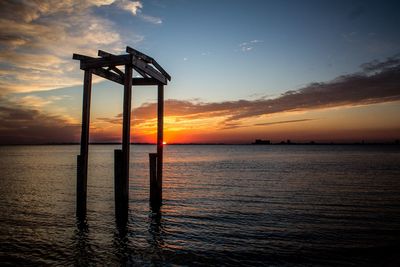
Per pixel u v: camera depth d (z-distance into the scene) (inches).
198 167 1692.9
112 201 600.4
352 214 507.5
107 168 1517.0
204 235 382.9
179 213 504.1
